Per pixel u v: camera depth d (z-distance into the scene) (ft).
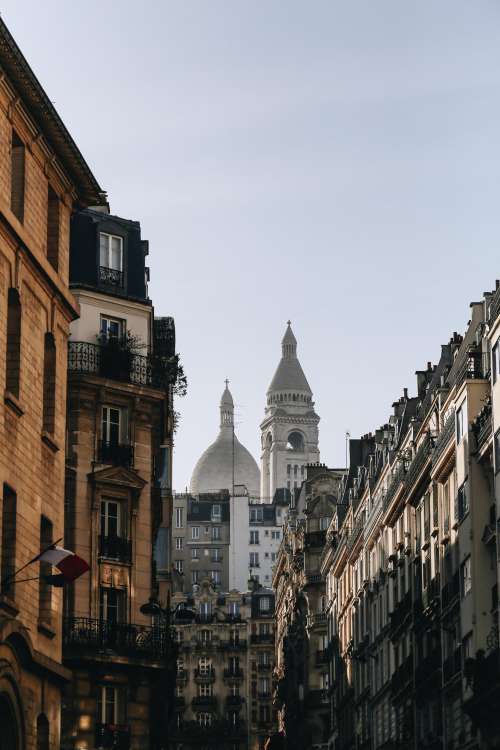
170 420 334.85
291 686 623.36
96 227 282.77
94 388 270.67
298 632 606.55
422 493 329.52
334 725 514.68
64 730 250.98
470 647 262.47
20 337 178.91
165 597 335.06
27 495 179.83
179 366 299.79
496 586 254.27
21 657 170.19
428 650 319.47
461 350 321.11
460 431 273.95
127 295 284.82
